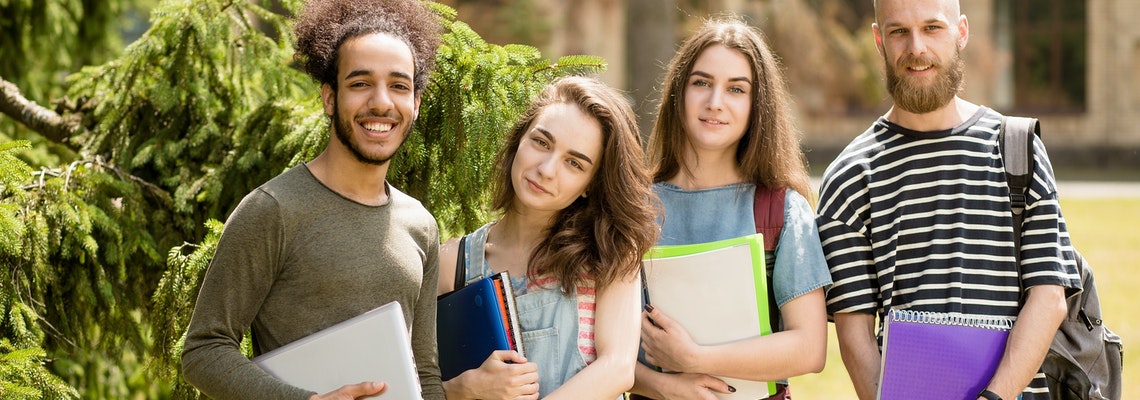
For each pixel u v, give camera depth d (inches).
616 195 118.3
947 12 135.6
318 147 153.1
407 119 108.3
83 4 243.3
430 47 115.0
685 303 123.8
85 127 186.9
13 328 147.3
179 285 147.4
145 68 174.9
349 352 101.3
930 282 133.1
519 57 152.5
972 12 1016.2
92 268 159.8
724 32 132.6
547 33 895.7
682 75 133.6
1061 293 130.3
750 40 132.1
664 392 124.6
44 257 153.3
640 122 327.3
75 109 192.4
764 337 122.6
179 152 169.5
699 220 132.3
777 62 140.7
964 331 125.4
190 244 152.5
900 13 136.0
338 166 107.7
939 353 124.6
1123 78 990.4
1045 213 132.2
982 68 1009.5
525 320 118.3
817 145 990.4
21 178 150.0
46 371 148.5
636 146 120.5
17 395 137.9
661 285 124.5
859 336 135.8
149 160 172.2
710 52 131.4
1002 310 131.6
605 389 113.1
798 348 123.9
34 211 154.2
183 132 174.2
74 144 184.4
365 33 107.8
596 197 120.8
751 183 133.1
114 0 249.6
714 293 123.3
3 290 148.2
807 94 965.8
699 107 130.3
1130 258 477.7
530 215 122.3
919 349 124.6
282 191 104.7
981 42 1011.9
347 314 104.6
